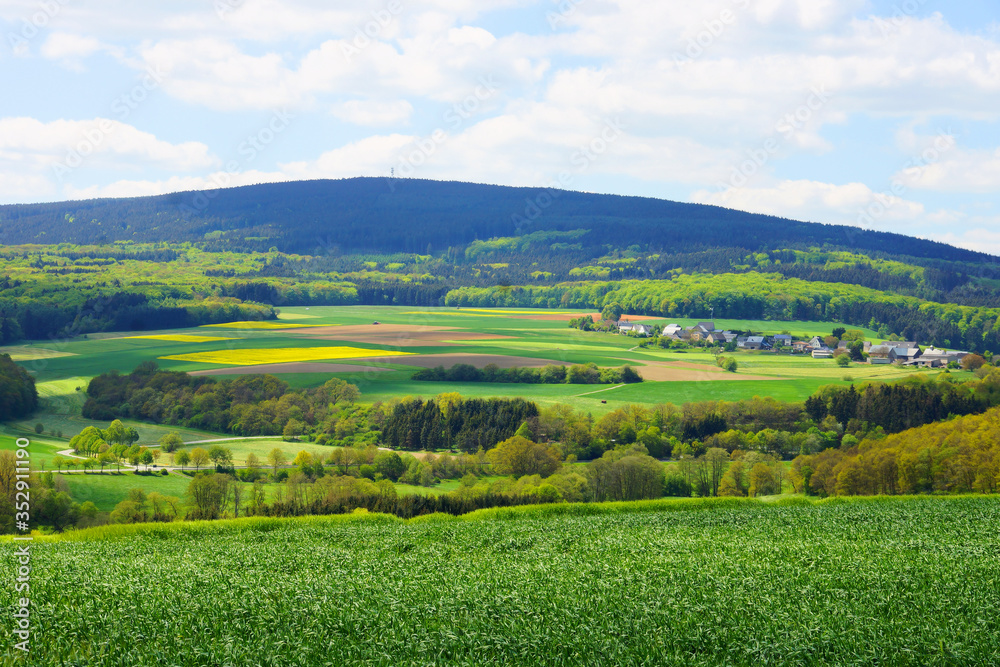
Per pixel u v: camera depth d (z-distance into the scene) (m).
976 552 19.00
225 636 12.38
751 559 18.20
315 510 49.06
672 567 17.27
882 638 12.09
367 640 12.31
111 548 23.14
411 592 15.02
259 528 29.50
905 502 34.22
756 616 13.19
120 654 11.85
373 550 22.23
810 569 16.89
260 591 14.99
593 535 24.52
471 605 14.07
